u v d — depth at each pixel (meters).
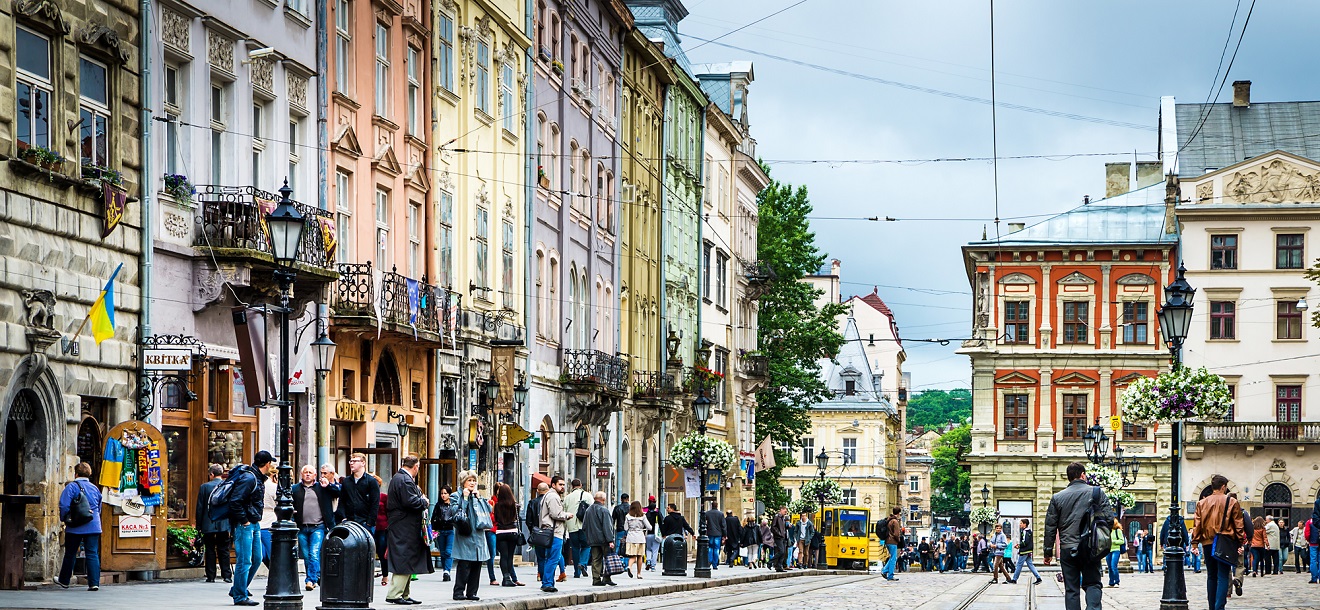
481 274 41.94
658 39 67.00
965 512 179.75
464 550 23.64
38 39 23.09
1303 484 78.62
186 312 27.02
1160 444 81.50
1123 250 82.81
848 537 66.25
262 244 27.50
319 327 30.22
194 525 27.09
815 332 83.75
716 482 55.53
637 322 58.72
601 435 52.50
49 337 22.75
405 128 36.84
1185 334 27.42
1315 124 84.81
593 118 53.00
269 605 17.97
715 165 73.31
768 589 35.22
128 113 25.39
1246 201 80.25
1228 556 22.84
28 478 22.95
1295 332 79.88
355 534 17.23
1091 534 18.91
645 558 41.72
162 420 26.41
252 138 29.28
